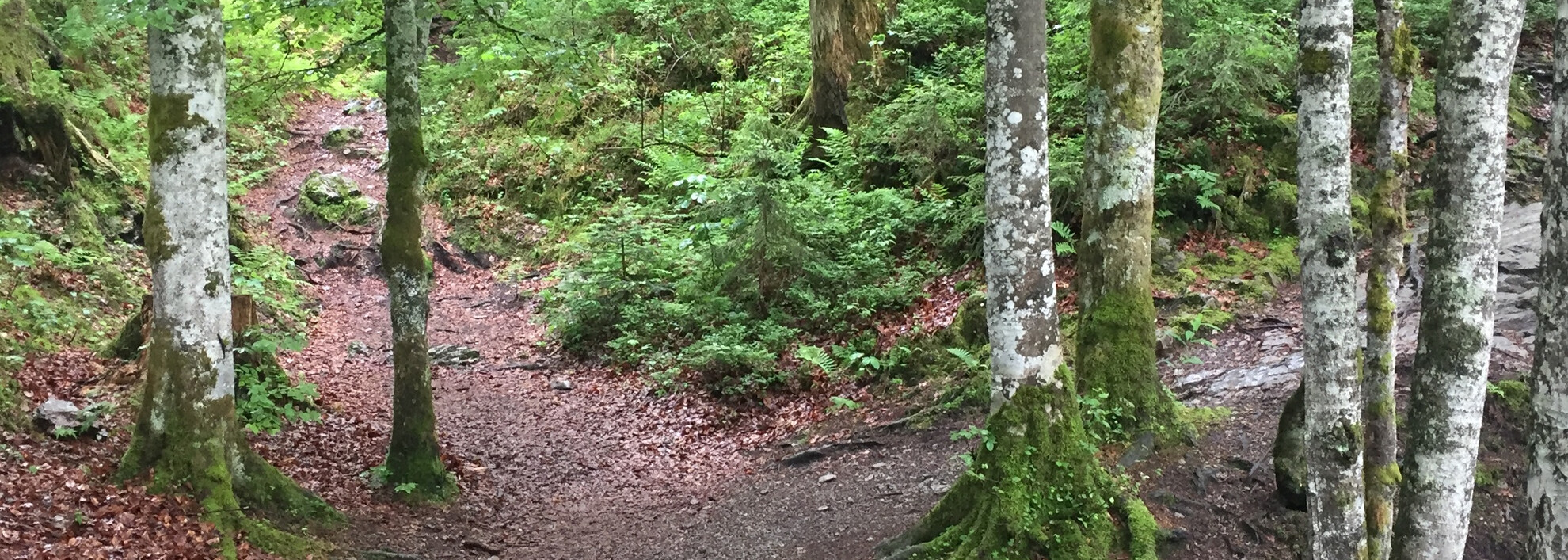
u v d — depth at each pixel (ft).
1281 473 20.36
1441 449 14.30
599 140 57.88
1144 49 22.59
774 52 57.06
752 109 53.93
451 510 26.16
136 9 18.38
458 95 64.90
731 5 62.44
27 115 37.58
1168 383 27.55
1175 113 37.42
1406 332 27.30
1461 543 14.44
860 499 25.45
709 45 61.11
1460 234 14.01
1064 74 39.22
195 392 21.44
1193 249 34.53
